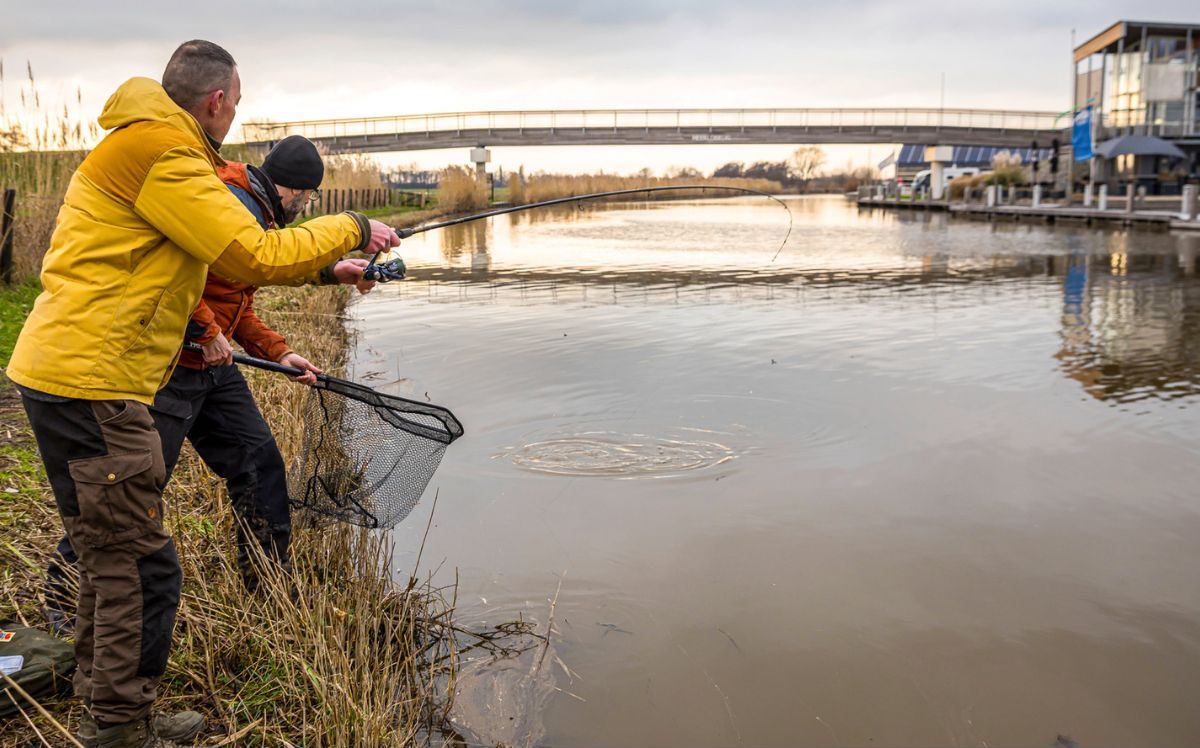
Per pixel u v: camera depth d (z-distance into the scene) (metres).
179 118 2.50
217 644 3.16
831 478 5.32
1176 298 11.77
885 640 3.64
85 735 2.63
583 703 3.26
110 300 2.42
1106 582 4.06
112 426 2.45
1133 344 8.80
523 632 3.71
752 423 6.36
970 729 3.12
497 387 7.44
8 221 8.77
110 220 2.42
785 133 52.84
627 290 13.54
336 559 3.98
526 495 5.12
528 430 6.26
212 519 4.11
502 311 11.59
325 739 2.85
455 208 35.41
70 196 2.47
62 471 2.48
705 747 3.04
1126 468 5.40
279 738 2.83
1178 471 5.33
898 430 6.16
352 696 2.99
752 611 3.87
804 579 4.13
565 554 4.40
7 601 3.29
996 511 4.82
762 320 10.54
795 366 8.05
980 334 9.44
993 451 5.72
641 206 58.44
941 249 20.12
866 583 4.09
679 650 3.59
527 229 30.95
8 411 5.33
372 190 32.28
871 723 3.16
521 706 3.24
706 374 7.79
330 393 3.53
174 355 2.63
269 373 6.63
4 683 2.72
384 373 8.00
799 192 98.38
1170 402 6.73
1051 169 39.44
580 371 7.98
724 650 3.59
